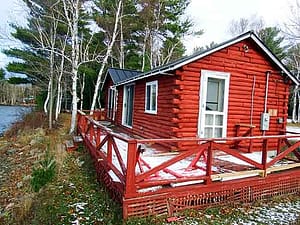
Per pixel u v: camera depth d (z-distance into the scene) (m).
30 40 20.50
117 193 4.91
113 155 6.95
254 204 5.51
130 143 4.34
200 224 4.44
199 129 7.98
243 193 5.50
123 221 4.29
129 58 26.84
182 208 4.82
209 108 8.22
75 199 5.43
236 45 8.40
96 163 7.02
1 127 20.23
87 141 9.11
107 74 18.36
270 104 9.11
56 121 17.22
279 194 6.07
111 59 24.80
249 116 8.76
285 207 5.44
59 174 7.13
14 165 10.09
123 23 22.59
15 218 5.66
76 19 13.09
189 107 7.87
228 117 8.42
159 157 6.99
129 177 4.38
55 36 17.09
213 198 5.15
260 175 5.82
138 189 4.57
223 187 5.26
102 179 6.12
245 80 8.63
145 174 4.51
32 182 6.41
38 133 13.98
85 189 6.00
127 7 22.20
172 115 7.97
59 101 20.17
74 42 13.23
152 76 9.45
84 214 4.72
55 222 4.52
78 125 13.23
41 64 19.67
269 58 8.87
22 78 24.81
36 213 5.25
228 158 7.18
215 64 8.14
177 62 7.48
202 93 7.98
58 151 9.56
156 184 4.63
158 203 4.61
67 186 6.20
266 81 8.97
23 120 17.12
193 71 7.87
